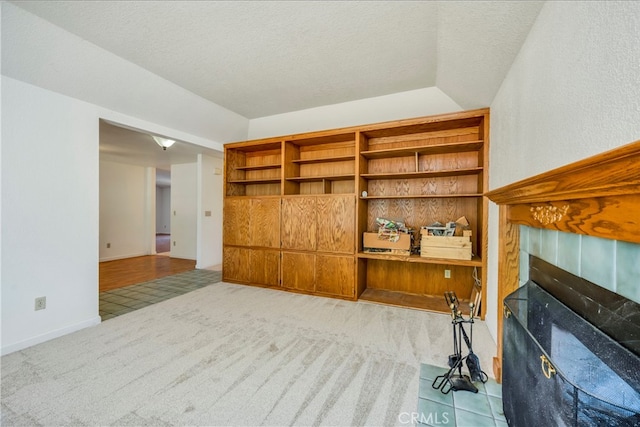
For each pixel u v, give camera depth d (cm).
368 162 365
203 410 148
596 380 85
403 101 302
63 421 140
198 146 397
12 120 213
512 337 130
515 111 182
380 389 166
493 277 244
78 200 254
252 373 182
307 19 183
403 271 354
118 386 167
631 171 58
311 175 400
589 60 94
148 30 196
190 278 445
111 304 318
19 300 216
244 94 307
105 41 210
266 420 142
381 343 224
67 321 244
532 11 140
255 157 454
